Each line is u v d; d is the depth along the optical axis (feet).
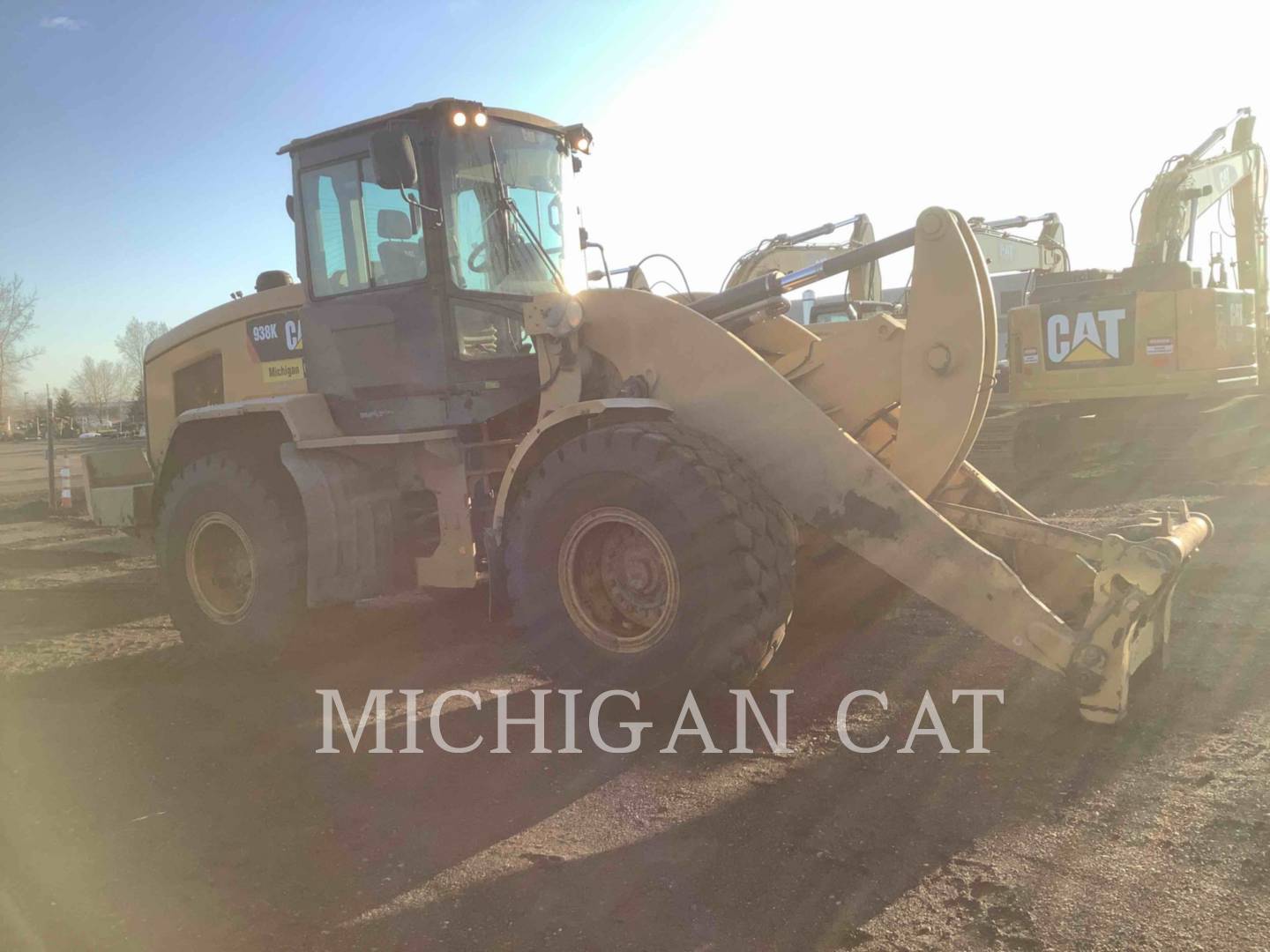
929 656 15.24
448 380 16.42
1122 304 34.96
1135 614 11.57
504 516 15.02
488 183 16.93
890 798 10.55
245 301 20.12
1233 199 39.37
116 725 14.67
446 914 8.83
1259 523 24.45
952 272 13.51
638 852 9.75
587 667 13.71
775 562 12.87
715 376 14.06
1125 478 34.14
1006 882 8.70
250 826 10.94
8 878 9.99
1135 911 8.12
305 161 17.76
